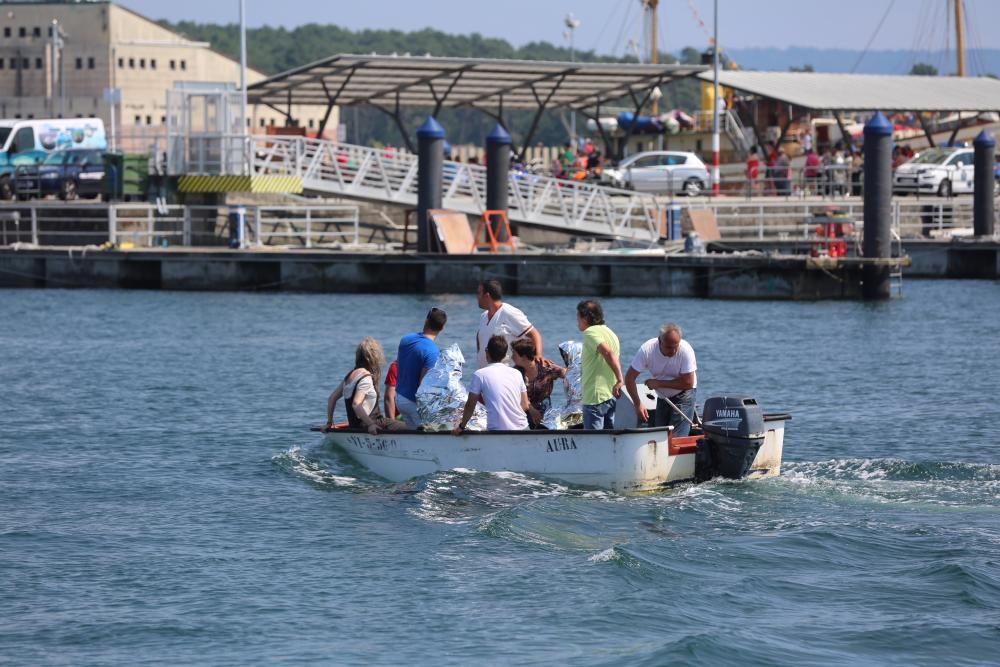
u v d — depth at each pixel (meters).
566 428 58.41
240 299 142.50
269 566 48.44
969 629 42.38
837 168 198.75
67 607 44.34
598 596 45.06
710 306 134.12
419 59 176.25
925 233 195.75
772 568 47.81
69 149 185.25
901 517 53.78
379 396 65.19
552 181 173.38
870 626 42.59
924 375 90.50
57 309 133.38
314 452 64.62
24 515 55.25
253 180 163.88
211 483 60.34
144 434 71.25
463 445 58.25
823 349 103.06
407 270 148.75
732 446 57.03
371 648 40.84
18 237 172.38
